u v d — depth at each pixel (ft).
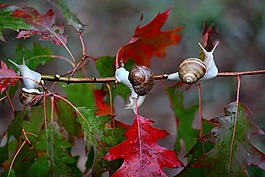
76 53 9.16
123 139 3.33
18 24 3.45
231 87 8.82
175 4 9.77
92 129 3.23
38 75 3.30
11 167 3.26
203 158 3.17
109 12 11.52
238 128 3.19
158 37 3.83
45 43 7.98
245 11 9.91
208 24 9.39
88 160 3.74
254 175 5.90
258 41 9.68
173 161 3.13
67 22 3.61
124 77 3.28
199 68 3.18
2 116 8.13
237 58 9.66
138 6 11.27
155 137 3.18
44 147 3.18
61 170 3.17
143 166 3.11
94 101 3.93
